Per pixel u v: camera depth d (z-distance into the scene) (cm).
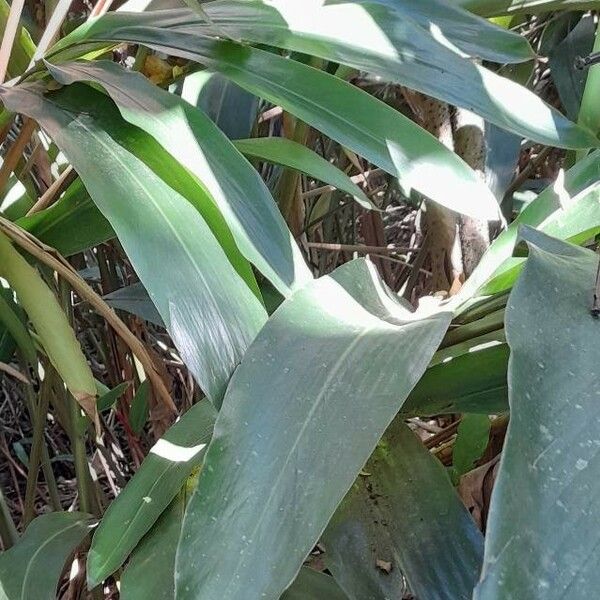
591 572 32
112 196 57
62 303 108
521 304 44
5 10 76
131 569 63
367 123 67
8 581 69
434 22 81
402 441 68
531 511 34
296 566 43
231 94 107
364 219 189
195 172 59
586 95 90
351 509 64
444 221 117
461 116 120
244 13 71
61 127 62
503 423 97
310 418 48
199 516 46
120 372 146
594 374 40
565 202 70
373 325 56
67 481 221
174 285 54
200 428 71
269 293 94
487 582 32
